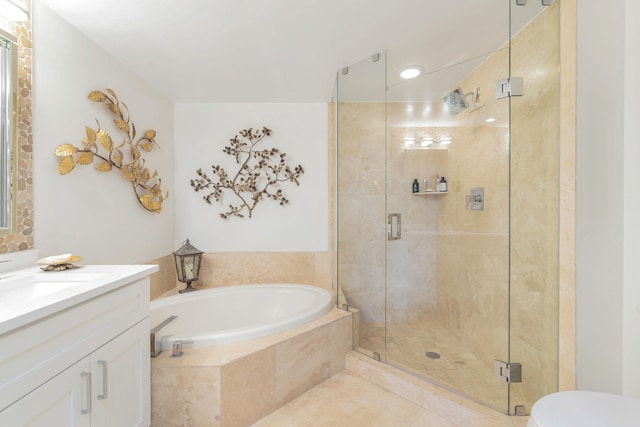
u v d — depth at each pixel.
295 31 1.66
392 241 2.62
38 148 1.39
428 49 1.87
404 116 2.61
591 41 1.26
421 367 1.85
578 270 1.30
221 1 1.40
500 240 1.81
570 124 1.31
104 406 1.03
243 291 2.49
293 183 2.82
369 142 2.42
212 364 1.38
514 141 1.59
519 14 1.44
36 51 1.37
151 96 2.39
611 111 1.25
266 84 2.39
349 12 1.49
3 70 1.22
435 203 2.56
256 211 2.80
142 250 2.26
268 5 1.43
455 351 2.06
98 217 1.80
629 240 1.22
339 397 1.71
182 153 2.75
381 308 2.42
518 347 1.58
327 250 2.83
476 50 1.88
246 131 2.77
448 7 1.46
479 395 1.56
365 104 2.38
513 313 1.61
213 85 2.39
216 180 2.78
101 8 1.44
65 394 0.87
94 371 0.98
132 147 2.11
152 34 1.67
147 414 1.28
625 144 1.23
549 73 1.40
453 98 2.32
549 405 0.88
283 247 2.82
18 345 0.73
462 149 2.22
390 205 2.60
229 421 1.41
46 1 1.38
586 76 1.27
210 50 1.86
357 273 2.39
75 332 0.91
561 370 1.37
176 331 2.14
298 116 2.81
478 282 2.02
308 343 1.77
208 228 2.78
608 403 0.89
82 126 1.66
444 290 2.47
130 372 1.18
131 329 1.19
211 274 2.75
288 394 1.66
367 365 1.90
